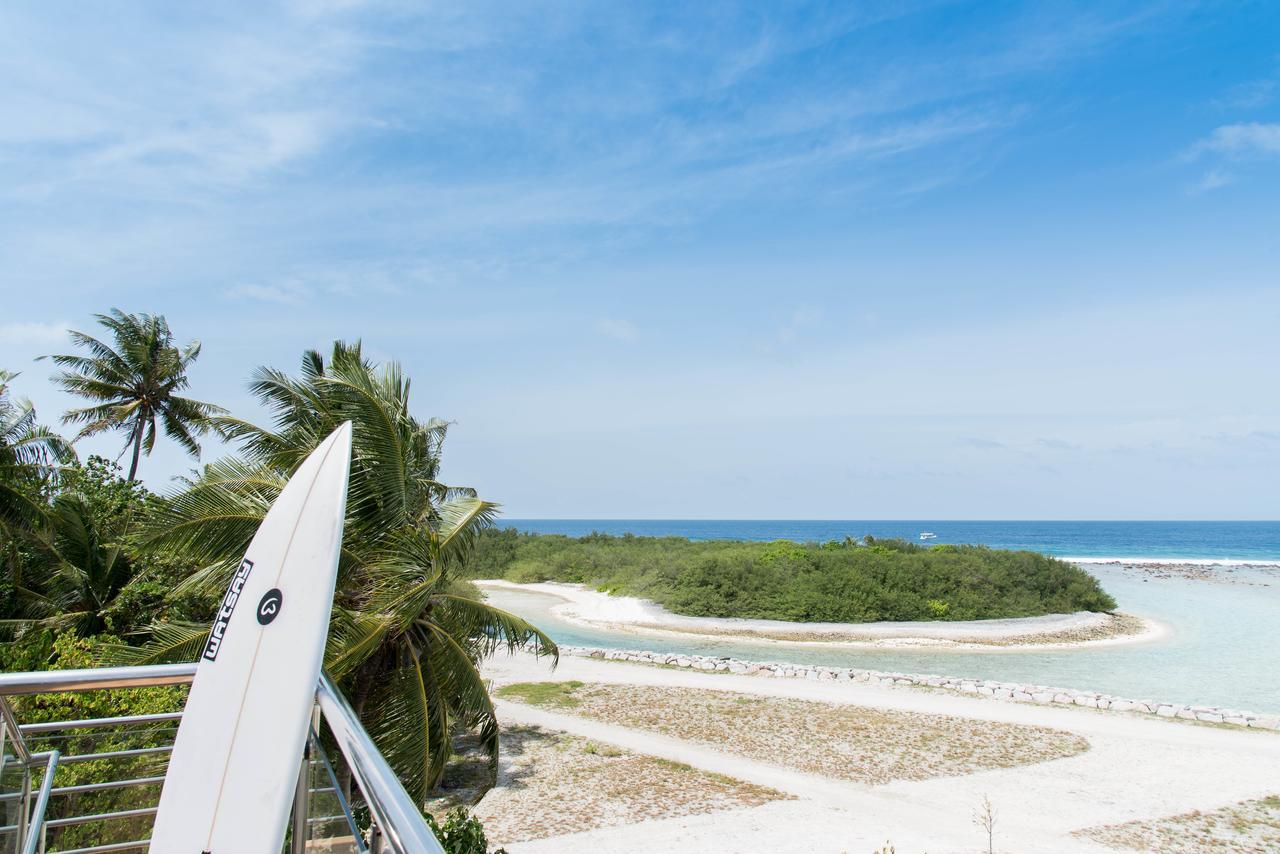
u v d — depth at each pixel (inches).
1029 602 1635.1
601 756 717.3
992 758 712.4
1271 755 721.0
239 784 85.4
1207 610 1732.3
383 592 468.1
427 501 546.9
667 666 1158.3
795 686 1012.5
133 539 446.6
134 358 1212.5
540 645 536.1
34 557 662.5
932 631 1453.0
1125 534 6796.3
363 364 575.5
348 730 78.9
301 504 100.7
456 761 704.4
